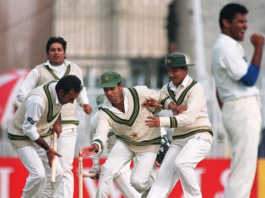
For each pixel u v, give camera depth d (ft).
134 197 88.28
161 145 89.92
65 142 91.56
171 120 76.69
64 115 91.50
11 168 115.65
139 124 81.35
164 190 80.79
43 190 83.20
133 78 132.57
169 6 188.34
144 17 189.57
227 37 71.61
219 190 116.67
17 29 163.94
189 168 78.43
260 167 118.11
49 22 168.86
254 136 70.18
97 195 82.48
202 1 174.81
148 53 187.11
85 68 177.17
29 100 77.46
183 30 178.29
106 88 78.95
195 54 166.09
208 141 80.59
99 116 81.56
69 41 185.06
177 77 79.51
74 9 185.88
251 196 118.11
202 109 81.00
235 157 70.79
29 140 81.35
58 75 91.66
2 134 122.62
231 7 71.61
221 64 70.74
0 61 161.38
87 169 114.42
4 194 115.44
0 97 122.72
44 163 84.58
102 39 188.24
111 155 83.51
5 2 162.61
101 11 189.06
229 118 70.95
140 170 82.07
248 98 70.69
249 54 162.61
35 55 165.27
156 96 80.69
